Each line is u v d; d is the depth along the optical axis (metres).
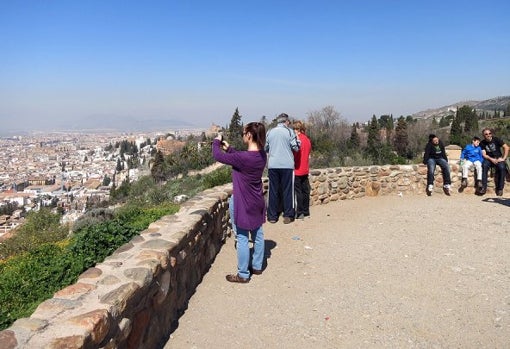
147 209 10.77
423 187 10.60
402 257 5.49
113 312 2.41
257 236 4.89
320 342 3.40
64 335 2.04
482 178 10.18
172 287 3.70
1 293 4.41
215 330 3.60
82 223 10.66
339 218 7.90
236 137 23.83
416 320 3.73
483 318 3.72
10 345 1.92
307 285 4.61
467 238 6.33
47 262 5.34
